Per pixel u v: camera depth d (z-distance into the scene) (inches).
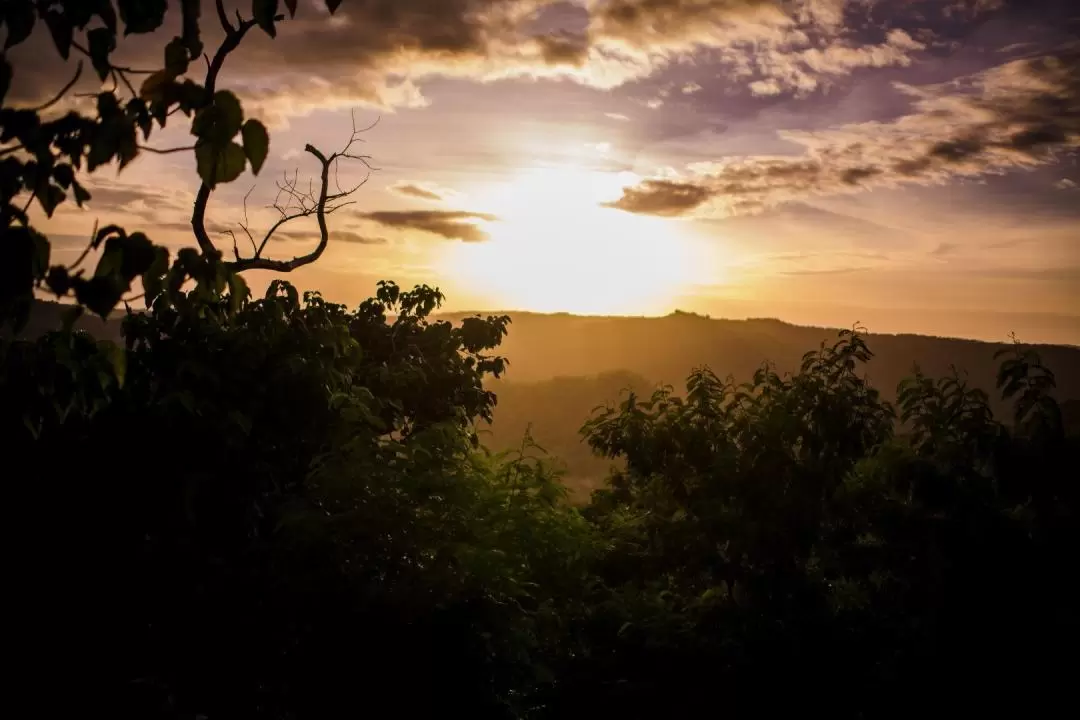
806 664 241.3
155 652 184.5
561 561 249.4
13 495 179.3
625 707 243.4
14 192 82.7
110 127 83.1
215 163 88.6
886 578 261.4
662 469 272.7
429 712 183.9
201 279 100.0
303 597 180.1
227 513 193.0
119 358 140.9
